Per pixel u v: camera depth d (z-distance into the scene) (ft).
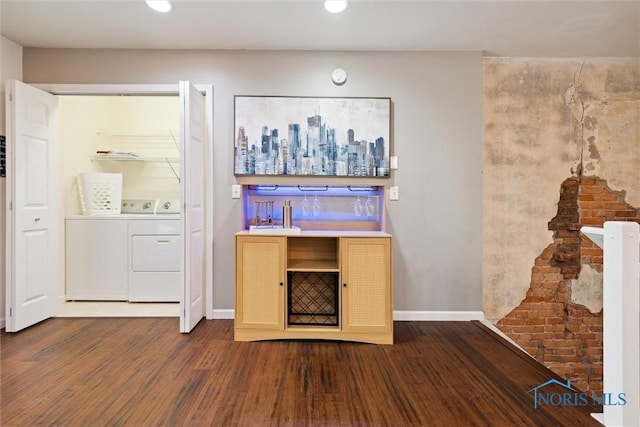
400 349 8.05
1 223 9.19
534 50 10.09
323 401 5.88
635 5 7.80
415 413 5.57
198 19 8.39
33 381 6.45
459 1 7.67
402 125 10.10
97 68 9.91
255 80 10.00
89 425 5.17
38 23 8.57
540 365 7.30
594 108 10.63
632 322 4.87
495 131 10.55
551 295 10.68
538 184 10.62
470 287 10.16
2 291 9.22
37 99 9.41
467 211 10.15
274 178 10.04
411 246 10.13
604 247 5.09
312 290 9.61
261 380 6.56
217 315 10.03
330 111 9.99
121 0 7.63
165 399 5.88
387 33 9.08
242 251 8.44
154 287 12.03
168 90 9.96
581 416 5.53
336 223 10.05
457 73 10.09
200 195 9.75
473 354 7.80
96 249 12.07
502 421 5.39
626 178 10.70
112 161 13.97
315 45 9.73
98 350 7.86
